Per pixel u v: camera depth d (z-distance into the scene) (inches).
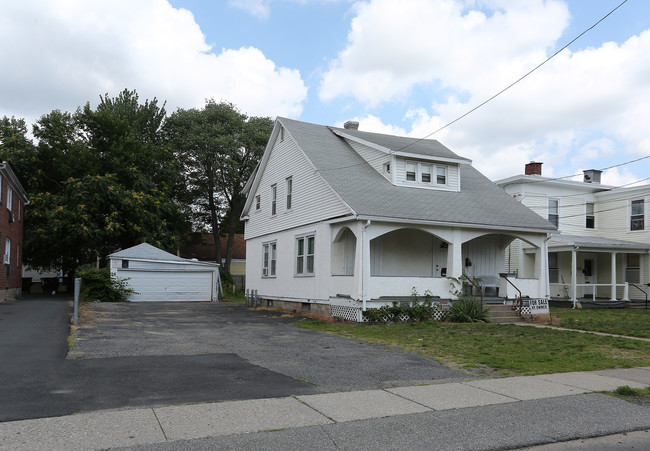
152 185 1446.9
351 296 664.4
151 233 1374.3
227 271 1844.2
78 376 305.9
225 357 384.5
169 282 1135.6
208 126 1737.2
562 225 1097.4
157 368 336.2
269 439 209.8
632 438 228.7
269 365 359.9
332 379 321.4
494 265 850.1
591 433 229.9
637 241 1048.8
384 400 272.7
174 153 1716.3
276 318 721.0
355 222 673.0
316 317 738.2
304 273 803.4
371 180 777.6
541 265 780.6
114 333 498.3
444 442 213.5
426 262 793.6
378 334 543.8
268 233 959.6
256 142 1792.6
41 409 238.4
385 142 848.9
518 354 422.0
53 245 1317.7
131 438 204.7
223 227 2048.5
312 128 936.9
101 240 1299.2
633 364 383.9
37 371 315.6
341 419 238.1
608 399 284.4
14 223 1092.5
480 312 674.2
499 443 214.4
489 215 756.6
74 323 559.2
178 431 214.5
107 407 244.8
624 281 1064.8
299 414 243.4
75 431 210.2
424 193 784.9
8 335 461.1
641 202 1048.8
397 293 674.2
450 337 520.1
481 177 966.4
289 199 888.9
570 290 1062.4
